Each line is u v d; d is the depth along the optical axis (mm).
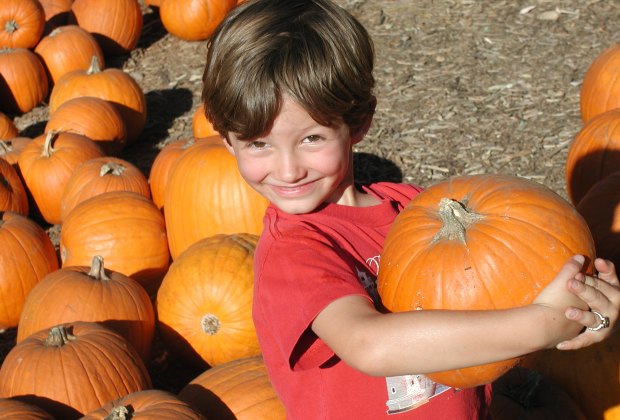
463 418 2406
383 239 2451
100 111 6812
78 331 3859
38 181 6129
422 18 8797
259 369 3664
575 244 2156
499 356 1909
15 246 5008
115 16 9133
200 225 4984
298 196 2230
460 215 2203
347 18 2215
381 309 2305
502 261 2125
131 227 4996
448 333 1889
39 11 8867
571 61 7730
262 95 2045
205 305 4246
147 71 8922
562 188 6059
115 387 3676
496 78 7594
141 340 4344
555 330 1944
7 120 7332
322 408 2318
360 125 2297
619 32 8133
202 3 9070
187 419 3180
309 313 2047
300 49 2072
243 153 2203
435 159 6566
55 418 3588
